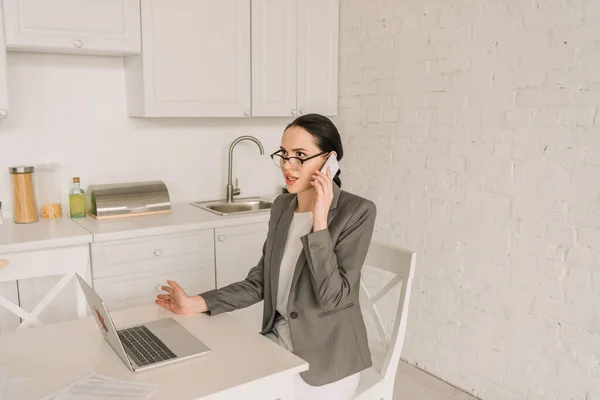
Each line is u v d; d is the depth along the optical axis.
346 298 1.59
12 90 2.57
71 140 2.75
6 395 1.11
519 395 2.41
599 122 2.03
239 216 2.76
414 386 2.69
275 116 3.24
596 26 2.01
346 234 1.54
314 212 1.45
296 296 1.56
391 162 2.94
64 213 2.78
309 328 1.55
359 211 1.54
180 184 3.11
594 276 2.09
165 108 2.65
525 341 2.37
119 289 2.44
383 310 3.07
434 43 2.62
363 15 3.02
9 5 2.21
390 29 2.86
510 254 2.39
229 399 1.14
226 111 2.83
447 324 2.71
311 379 1.52
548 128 2.20
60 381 1.17
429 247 2.76
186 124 3.08
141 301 2.51
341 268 1.52
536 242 2.28
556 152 2.18
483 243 2.50
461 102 2.53
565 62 2.12
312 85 3.12
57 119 2.71
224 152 3.23
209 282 2.69
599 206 2.05
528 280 2.33
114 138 2.87
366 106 3.06
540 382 2.32
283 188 3.45
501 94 2.36
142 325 1.48
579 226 2.13
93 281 2.38
